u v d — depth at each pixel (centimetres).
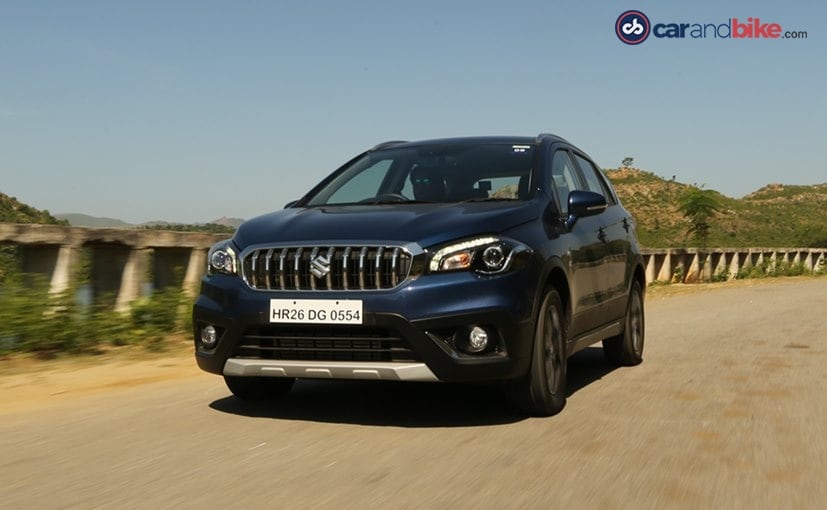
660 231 11181
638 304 727
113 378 661
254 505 333
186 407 536
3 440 450
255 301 466
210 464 394
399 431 460
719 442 435
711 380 630
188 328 870
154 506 333
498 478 369
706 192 3161
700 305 1392
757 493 349
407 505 332
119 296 862
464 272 452
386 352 451
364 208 516
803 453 413
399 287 446
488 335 453
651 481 365
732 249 2512
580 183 646
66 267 792
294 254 463
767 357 749
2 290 743
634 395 569
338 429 466
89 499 343
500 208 500
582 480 366
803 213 13250
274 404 539
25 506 335
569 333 538
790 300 1495
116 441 444
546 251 496
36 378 658
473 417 495
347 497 342
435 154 596
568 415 502
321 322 452
